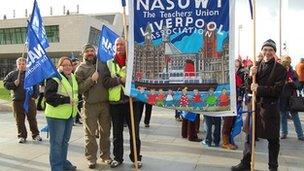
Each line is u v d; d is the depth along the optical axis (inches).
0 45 3063.5
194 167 301.9
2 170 296.7
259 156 335.0
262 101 269.6
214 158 329.1
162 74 239.1
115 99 289.6
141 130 462.3
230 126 364.8
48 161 320.8
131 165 303.3
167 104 239.8
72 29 2797.7
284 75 264.7
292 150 364.5
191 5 234.7
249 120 280.4
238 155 339.6
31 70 271.1
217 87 236.2
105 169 293.0
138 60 239.9
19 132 395.2
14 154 344.5
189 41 236.5
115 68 287.4
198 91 237.6
